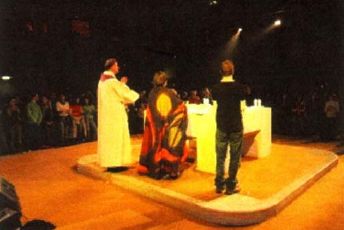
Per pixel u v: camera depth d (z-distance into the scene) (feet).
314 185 21.86
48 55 55.16
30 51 53.62
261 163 24.90
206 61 68.49
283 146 30.83
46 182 23.36
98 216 17.56
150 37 64.69
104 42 60.23
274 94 58.65
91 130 43.57
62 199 20.04
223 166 18.52
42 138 40.14
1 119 36.86
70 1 56.29
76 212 18.11
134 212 17.95
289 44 61.26
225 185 19.22
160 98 21.33
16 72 52.42
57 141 41.24
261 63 64.28
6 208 14.11
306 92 52.80
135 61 63.57
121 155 22.71
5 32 51.65
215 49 67.92
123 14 61.46
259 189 19.40
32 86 53.31
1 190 14.21
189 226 16.28
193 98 45.01
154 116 21.24
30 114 38.40
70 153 33.14
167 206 18.62
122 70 62.18
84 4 57.62
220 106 17.87
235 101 17.66
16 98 41.50
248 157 26.63
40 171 26.32
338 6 56.03
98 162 24.75
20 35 52.85
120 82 22.41
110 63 22.65
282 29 61.82
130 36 62.80
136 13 62.54
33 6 53.42
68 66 56.70
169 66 66.95
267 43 63.46
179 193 18.67
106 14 59.93
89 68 58.65
